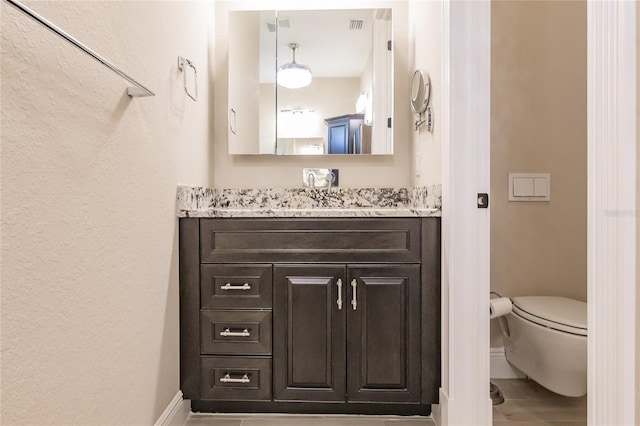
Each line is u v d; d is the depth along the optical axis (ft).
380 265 4.95
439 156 5.00
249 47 6.88
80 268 2.84
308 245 4.97
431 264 4.90
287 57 6.88
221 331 4.99
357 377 4.95
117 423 3.39
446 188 4.68
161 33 4.43
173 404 4.71
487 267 4.60
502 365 6.43
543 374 5.31
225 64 6.94
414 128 6.43
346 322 4.95
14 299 2.23
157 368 4.28
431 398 4.88
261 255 4.99
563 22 6.38
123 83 3.49
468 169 4.58
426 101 5.47
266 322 4.97
